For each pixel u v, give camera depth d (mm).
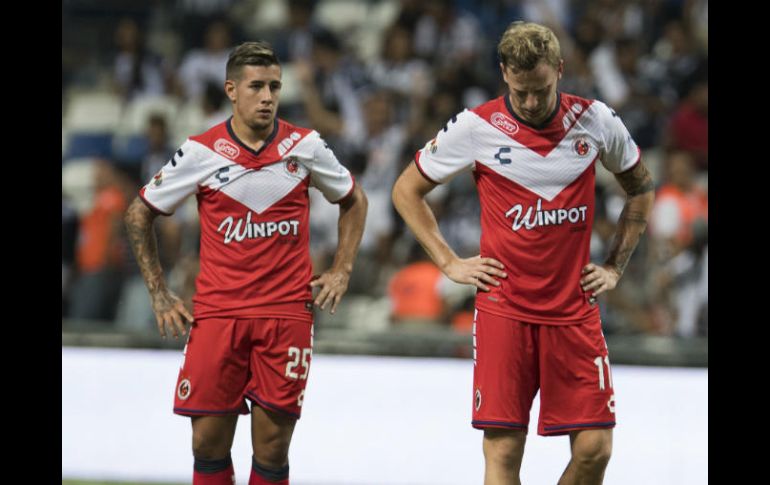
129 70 42906
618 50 39906
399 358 28828
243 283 18188
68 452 27266
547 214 17047
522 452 17828
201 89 42281
